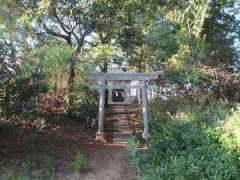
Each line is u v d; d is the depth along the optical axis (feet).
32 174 24.09
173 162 22.40
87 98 44.57
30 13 41.11
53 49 36.17
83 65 38.83
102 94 38.37
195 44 43.29
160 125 35.86
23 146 30.27
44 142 32.63
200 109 34.27
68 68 38.45
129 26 45.57
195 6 43.60
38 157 27.63
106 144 34.81
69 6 42.86
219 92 39.01
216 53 50.44
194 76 40.50
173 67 43.93
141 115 44.88
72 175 24.86
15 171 24.40
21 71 29.66
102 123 37.70
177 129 28.50
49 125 38.63
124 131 40.47
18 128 32.99
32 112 31.07
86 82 41.63
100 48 42.01
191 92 41.50
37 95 31.71
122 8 43.80
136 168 26.16
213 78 39.93
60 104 42.91
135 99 62.28
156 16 46.65
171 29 46.39
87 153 30.50
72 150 30.99
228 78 39.58
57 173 24.97
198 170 19.60
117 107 53.93
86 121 42.22
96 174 25.36
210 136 24.62
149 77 37.78
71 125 40.52
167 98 44.88
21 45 32.32
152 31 45.65
